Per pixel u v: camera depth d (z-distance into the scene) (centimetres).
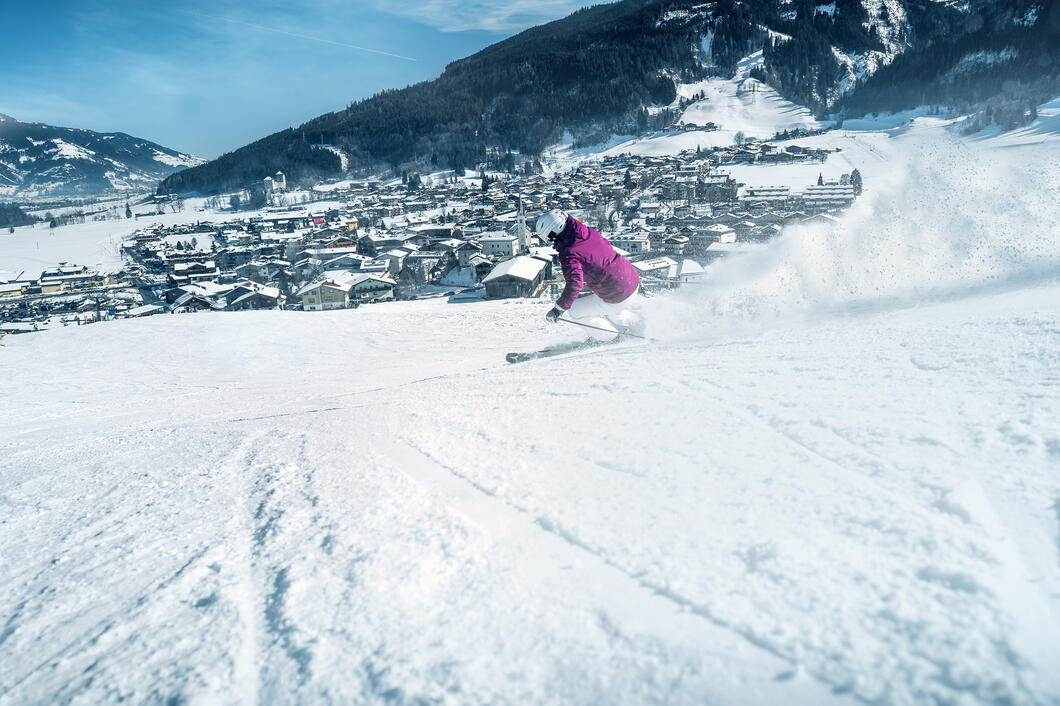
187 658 116
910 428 182
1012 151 900
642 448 217
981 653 79
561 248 656
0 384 1384
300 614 128
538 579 129
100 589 165
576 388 366
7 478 405
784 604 102
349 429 385
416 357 1374
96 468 392
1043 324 282
